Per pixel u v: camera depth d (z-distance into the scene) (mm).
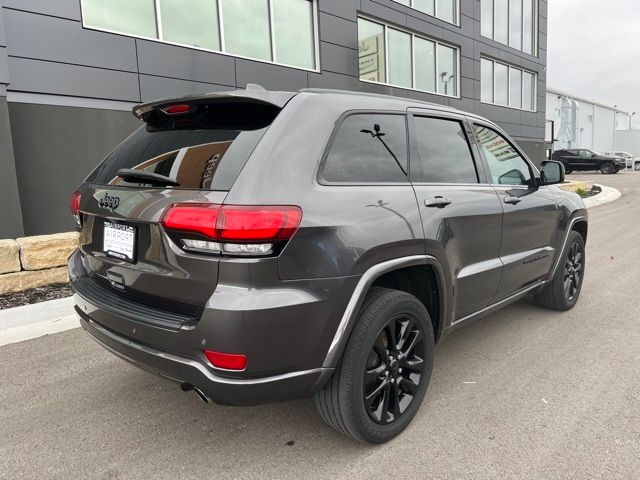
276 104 2234
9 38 6488
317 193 2117
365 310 2309
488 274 3168
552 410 2785
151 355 2107
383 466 2312
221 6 8766
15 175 6203
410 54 13188
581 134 43781
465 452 2408
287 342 1989
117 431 2637
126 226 2285
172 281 2053
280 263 1957
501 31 17156
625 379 3150
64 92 7012
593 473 2227
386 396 2459
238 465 2338
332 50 10766
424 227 2545
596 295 5090
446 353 3625
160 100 2490
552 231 4066
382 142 2572
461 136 3191
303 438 2557
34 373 3324
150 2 7883
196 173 2121
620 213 11805
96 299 2410
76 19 7047
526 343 3791
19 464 2352
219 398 1993
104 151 7492
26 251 4840
